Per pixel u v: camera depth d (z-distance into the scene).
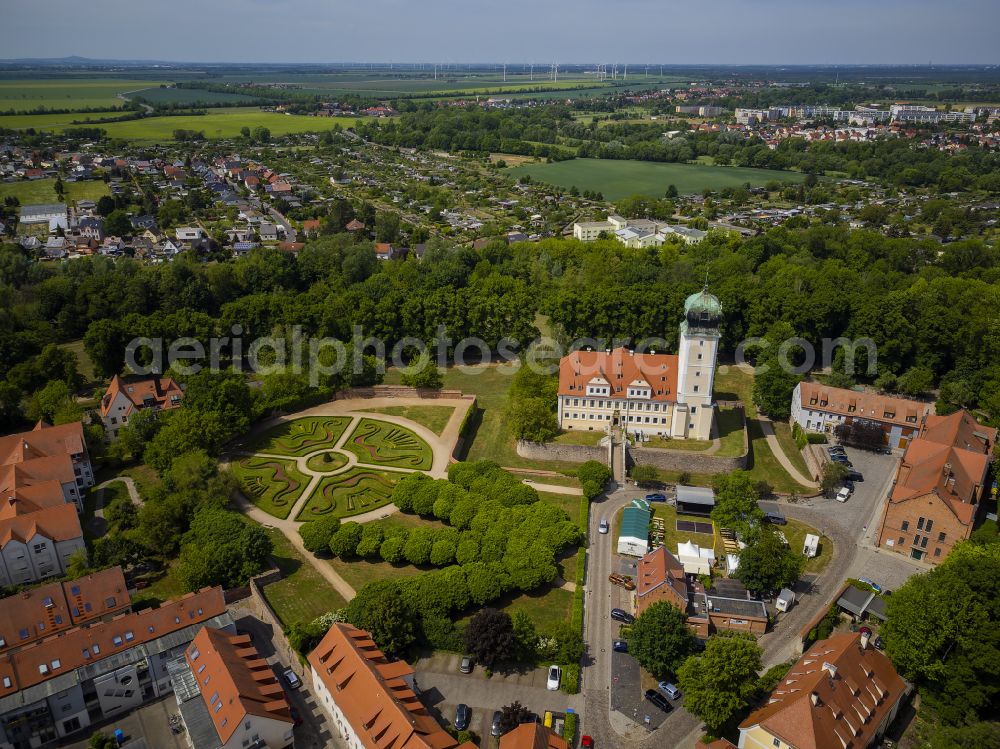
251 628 128.62
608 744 106.00
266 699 102.56
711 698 102.38
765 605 134.75
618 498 171.62
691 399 188.00
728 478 163.75
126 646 113.50
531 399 195.12
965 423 171.38
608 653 123.81
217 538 140.25
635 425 194.88
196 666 108.19
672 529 159.50
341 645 109.44
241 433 193.25
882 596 135.25
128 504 154.62
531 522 149.00
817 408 199.50
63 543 140.62
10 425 199.25
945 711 108.25
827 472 172.25
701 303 180.38
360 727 97.44
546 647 119.44
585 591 139.25
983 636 108.38
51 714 106.19
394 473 180.88
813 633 124.88
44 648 109.06
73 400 199.25
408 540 146.12
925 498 145.12
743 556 136.88
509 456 192.25
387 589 125.50
